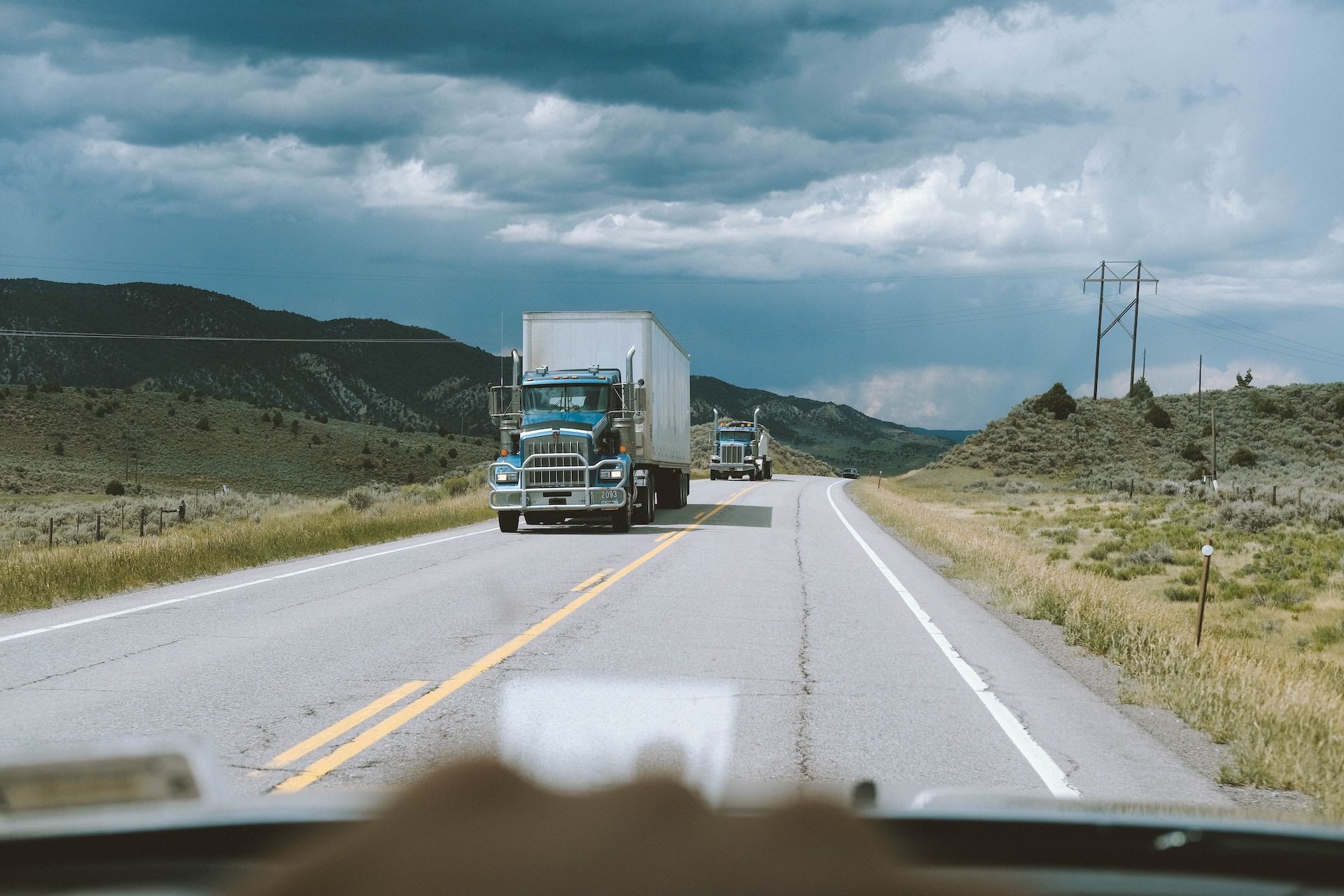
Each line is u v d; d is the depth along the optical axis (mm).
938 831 1286
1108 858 1285
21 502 100062
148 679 8055
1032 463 81375
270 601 12625
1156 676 8258
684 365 33375
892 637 10430
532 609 11945
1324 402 92500
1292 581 20547
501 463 23219
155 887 963
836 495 46156
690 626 10805
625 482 23297
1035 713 7242
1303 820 1367
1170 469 77188
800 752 6078
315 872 670
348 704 7184
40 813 982
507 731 1557
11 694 7484
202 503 61125
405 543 21047
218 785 1052
